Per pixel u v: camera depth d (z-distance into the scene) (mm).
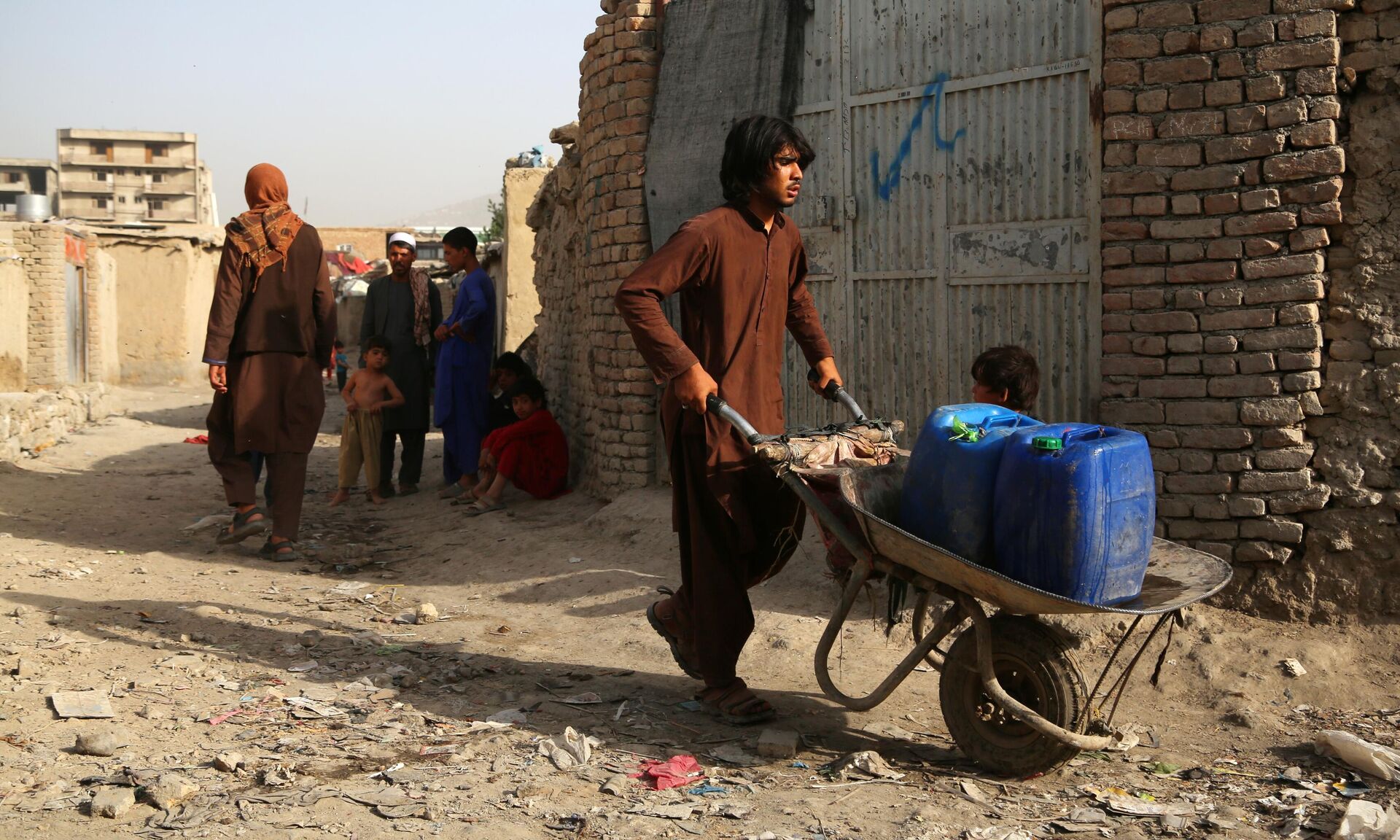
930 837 2818
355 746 3496
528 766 3354
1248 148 4402
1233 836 2820
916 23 5637
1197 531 4551
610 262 7207
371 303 9008
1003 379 3920
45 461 10828
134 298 24172
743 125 3629
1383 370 4250
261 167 6531
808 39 6121
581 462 8281
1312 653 4152
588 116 7516
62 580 5754
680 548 3898
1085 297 5090
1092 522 2953
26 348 17891
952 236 5559
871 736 3715
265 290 6441
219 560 6547
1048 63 5156
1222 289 4477
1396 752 3381
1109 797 3104
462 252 8836
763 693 4168
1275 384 4395
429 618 5301
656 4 6922
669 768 3330
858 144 5910
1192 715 3869
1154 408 4617
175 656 4438
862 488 3348
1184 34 4500
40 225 18125
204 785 3119
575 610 5359
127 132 98375
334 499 8750
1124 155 4648
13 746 3383
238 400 6473
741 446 3588
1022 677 3307
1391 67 4203
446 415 8633
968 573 3057
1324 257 4344
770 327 3730
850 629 4762
